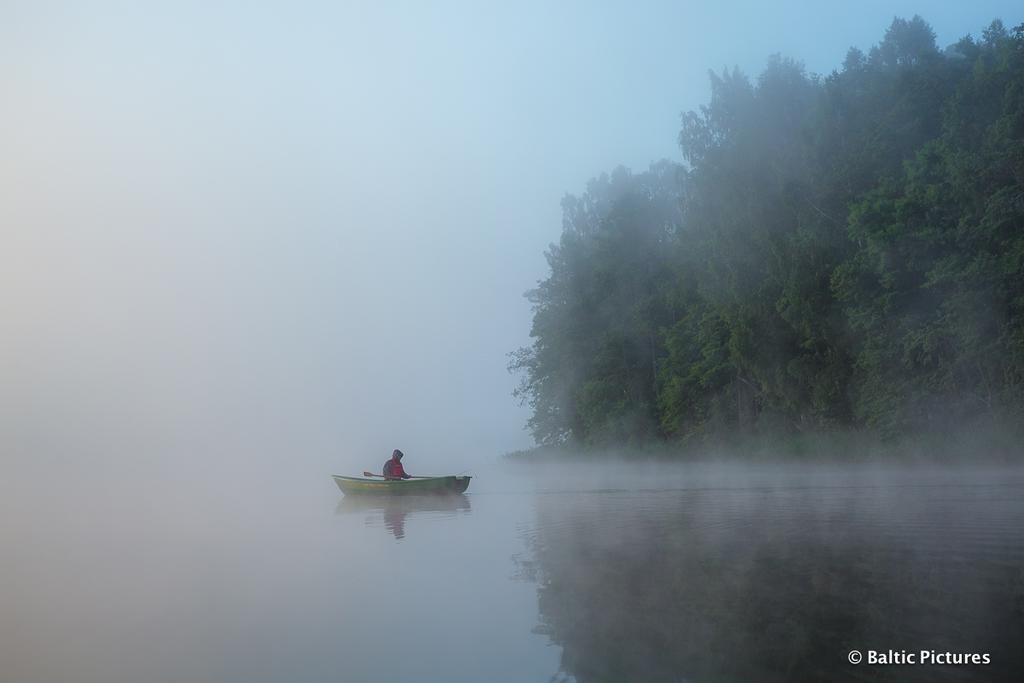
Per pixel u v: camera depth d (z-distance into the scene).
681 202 49.84
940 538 10.98
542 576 9.34
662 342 56.47
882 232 33.28
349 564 10.86
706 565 9.45
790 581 8.30
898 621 6.64
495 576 9.52
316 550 12.48
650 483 29.05
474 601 8.16
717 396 49.44
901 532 11.68
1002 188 30.52
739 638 6.33
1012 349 30.86
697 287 51.19
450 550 11.90
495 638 6.71
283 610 8.05
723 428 48.56
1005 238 30.70
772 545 10.80
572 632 6.77
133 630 7.39
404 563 10.77
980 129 33.19
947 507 15.66
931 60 38.12
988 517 13.56
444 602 8.17
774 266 40.97
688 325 51.97
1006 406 31.72
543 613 7.51
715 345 47.78
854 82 41.28
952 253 32.09
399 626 7.22
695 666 5.74
